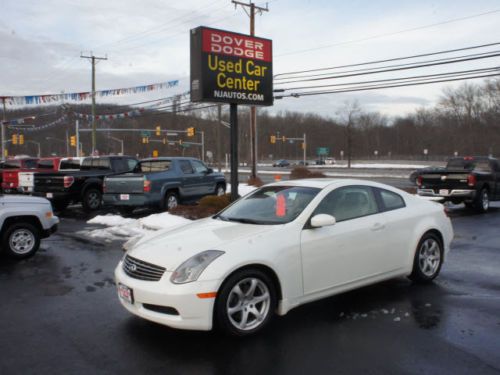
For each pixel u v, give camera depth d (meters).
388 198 5.93
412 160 89.62
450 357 3.95
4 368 3.85
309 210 5.06
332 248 5.02
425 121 104.31
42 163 19.09
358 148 114.88
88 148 99.81
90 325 4.82
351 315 5.00
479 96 83.12
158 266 4.34
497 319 4.86
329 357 3.98
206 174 15.63
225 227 5.03
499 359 3.91
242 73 12.35
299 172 27.92
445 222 6.42
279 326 4.70
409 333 4.49
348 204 5.47
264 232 4.73
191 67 11.99
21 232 8.11
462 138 83.75
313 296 4.89
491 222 12.36
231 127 12.40
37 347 4.27
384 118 118.25
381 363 3.85
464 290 5.91
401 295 5.70
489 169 15.46
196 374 3.71
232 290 4.29
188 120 85.38
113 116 36.41
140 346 4.26
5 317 5.10
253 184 24.02
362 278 5.34
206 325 4.15
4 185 17.72
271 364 3.86
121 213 14.98
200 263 4.23
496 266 7.23
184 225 5.57
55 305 5.52
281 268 4.58
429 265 6.20
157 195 13.59
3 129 45.38
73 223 12.89
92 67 38.03
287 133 125.75
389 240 5.62
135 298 4.36
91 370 3.79
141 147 101.75
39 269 7.38
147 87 26.83
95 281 6.64
